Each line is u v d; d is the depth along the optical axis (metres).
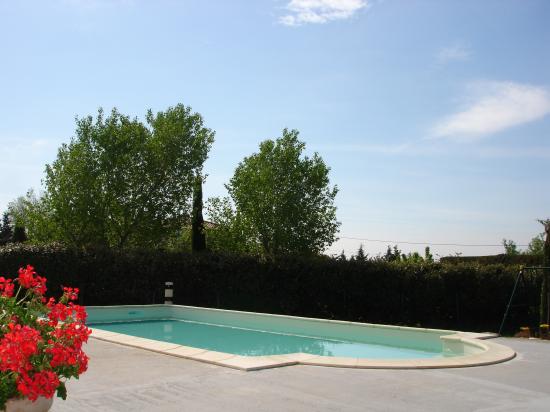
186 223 28.11
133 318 20.91
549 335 14.77
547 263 16.42
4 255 20.94
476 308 22.89
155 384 7.83
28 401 4.72
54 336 4.98
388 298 24.16
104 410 6.42
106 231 26.05
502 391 7.61
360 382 8.10
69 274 22.16
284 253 26.20
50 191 25.06
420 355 13.94
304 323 17.56
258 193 26.39
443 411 6.55
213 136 28.66
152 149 26.34
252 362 9.36
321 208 27.06
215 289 24.84
